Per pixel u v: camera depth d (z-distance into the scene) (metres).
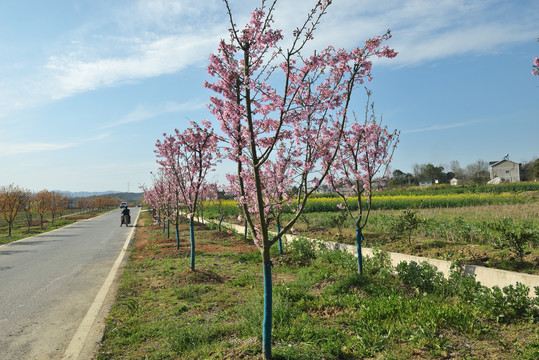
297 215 4.52
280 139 4.96
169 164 10.51
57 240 19.31
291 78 4.76
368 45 4.89
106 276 9.75
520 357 4.09
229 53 4.73
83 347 4.99
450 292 6.37
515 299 5.24
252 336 4.95
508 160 88.50
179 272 9.19
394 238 11.29
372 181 8.32
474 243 9.57
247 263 10.51
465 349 4.35
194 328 5.23
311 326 5.12
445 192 48.94
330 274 8.16
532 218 15.76
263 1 4.49
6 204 23.14
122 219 28.23
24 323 6.15
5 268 11.44
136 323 5.82
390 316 5.30
